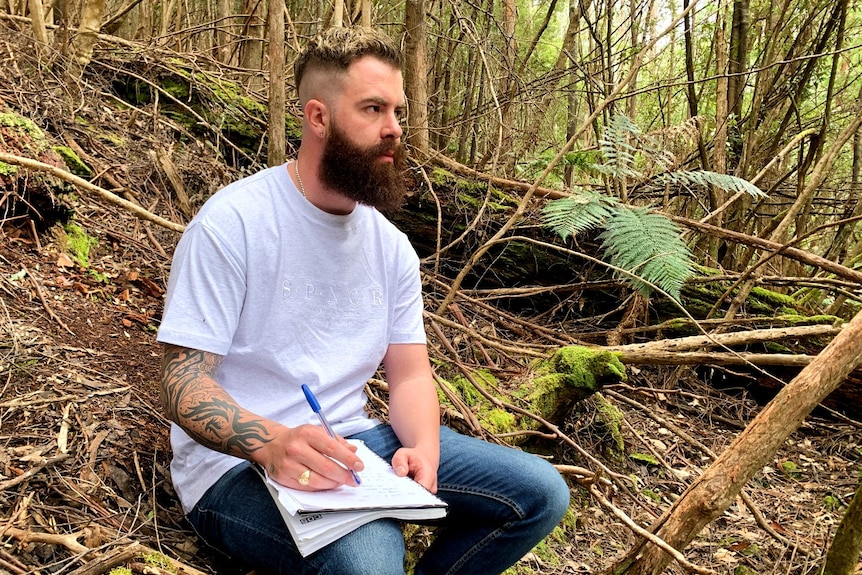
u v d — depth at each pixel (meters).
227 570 1.82
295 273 1.75
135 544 1.60
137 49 4.77
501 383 3.32
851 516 2.19
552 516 1.83
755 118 5.40
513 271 4.40
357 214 1.86
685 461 3.46
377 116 1.71
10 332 2.33
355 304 1.86
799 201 4.19
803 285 4.11
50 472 1.85
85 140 3.78
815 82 5.74
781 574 2.65
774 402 1.95
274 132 3.31
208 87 4.56
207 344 1.65
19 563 1.52
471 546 1.87
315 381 1.79
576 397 3.21
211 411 1.56
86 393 2.19
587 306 4.45
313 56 1.74
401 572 1.52
